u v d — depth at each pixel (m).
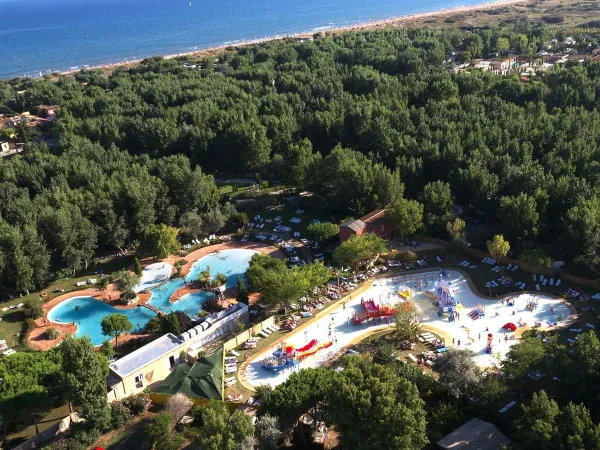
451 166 130.12
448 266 110.44
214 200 139.50
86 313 104.50
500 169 125.69
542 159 129.00
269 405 63.59
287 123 168.38
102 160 156.62
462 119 154.38
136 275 114.94
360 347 87.69
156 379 84.00
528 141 134.50
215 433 60.25
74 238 115.06
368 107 164.38
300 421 67.50
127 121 185.88
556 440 53.56
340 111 177.50
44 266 110.44
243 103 189.38
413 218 115.75
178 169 136.88
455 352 72.06
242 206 146.12
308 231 121.25
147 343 92.81
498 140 135.75
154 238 117.75
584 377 61.78
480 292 100.62
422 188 133.00
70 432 70.06
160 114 190.62
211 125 176.88
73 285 114.75
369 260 111.88
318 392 64.00
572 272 101.31
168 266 120.62
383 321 94.69
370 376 60.53
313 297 103.12
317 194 140.88
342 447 62.91
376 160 141.62
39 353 79.69
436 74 196.12
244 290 101.44
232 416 63.12
